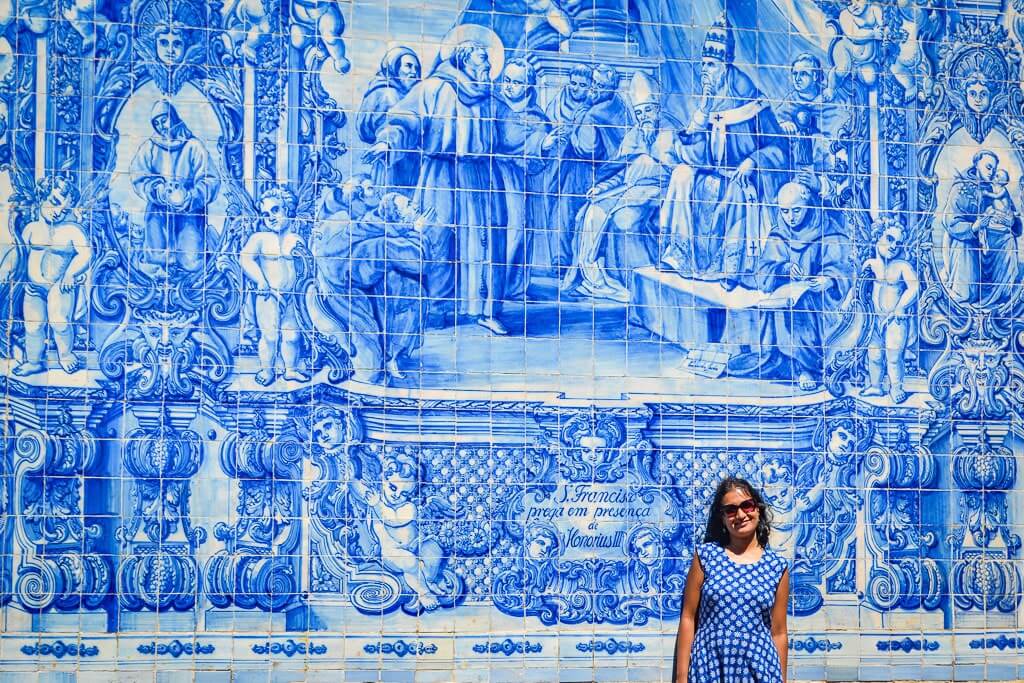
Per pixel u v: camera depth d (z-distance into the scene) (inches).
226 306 270.8
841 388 289.7
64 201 267.7
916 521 290.0
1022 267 298.8
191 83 273.6
